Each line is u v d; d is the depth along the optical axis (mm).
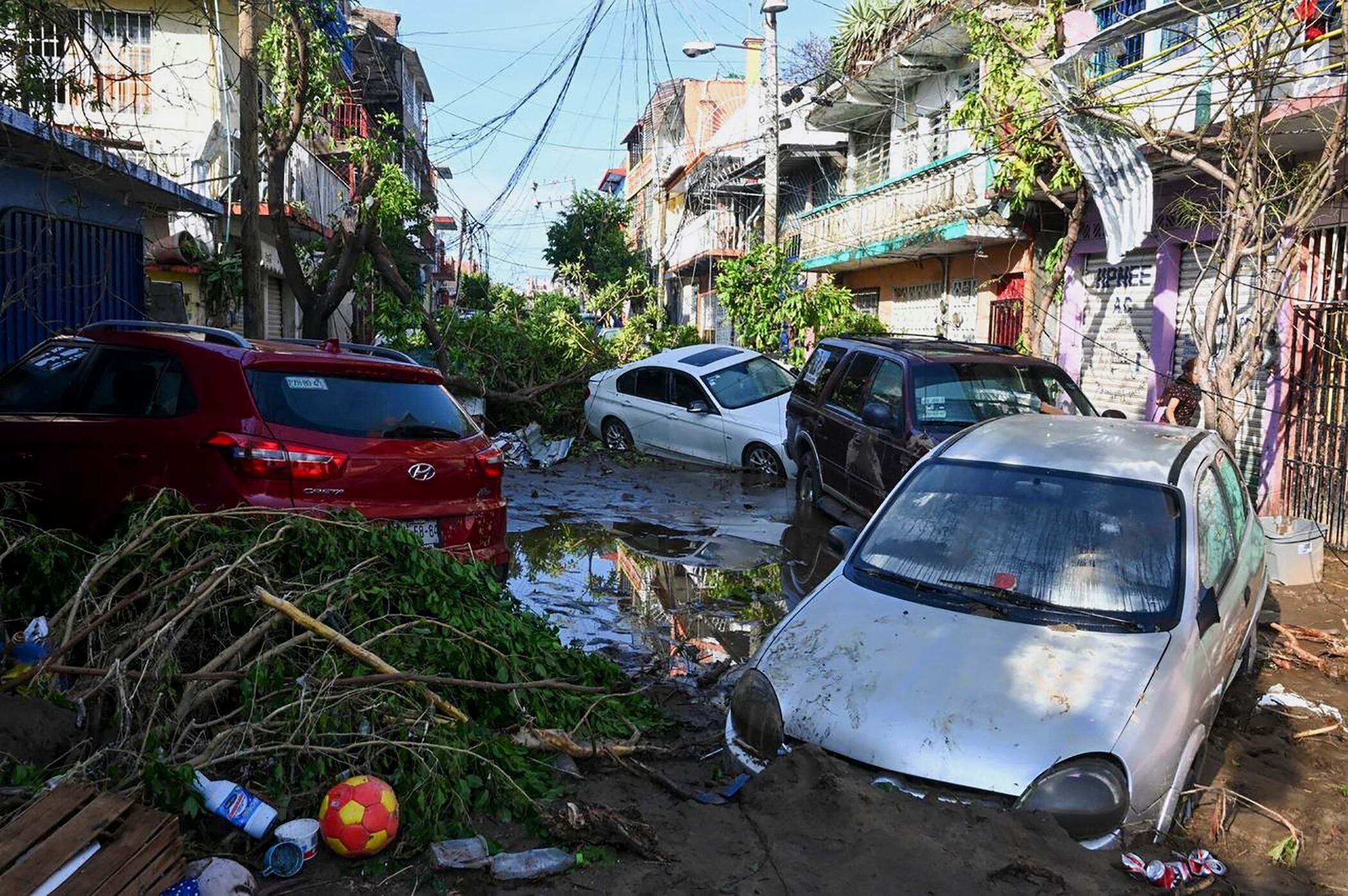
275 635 4582
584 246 47656
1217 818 4270
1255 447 11102
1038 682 4098
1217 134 10391
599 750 4719
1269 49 8914
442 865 3586
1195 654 4402
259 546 4652
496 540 6324
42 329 10367
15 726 3789
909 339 10953
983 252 18359
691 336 19359
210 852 3602
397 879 3617
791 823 3760
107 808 3180
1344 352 9719
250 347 5688
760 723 4324
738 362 14711
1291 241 8414
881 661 4332
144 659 4285
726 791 4219
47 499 5902
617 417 15273
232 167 17812
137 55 17547
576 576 8398
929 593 4805
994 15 13906
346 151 24688
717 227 35031
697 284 41219
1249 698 5934
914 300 21969
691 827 3855
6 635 4633
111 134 8891
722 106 44250
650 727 5160
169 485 5434
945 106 18984
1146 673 4164
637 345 19078
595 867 3660
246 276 12844
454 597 5102
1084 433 5863
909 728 3975
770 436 13227
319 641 4473
